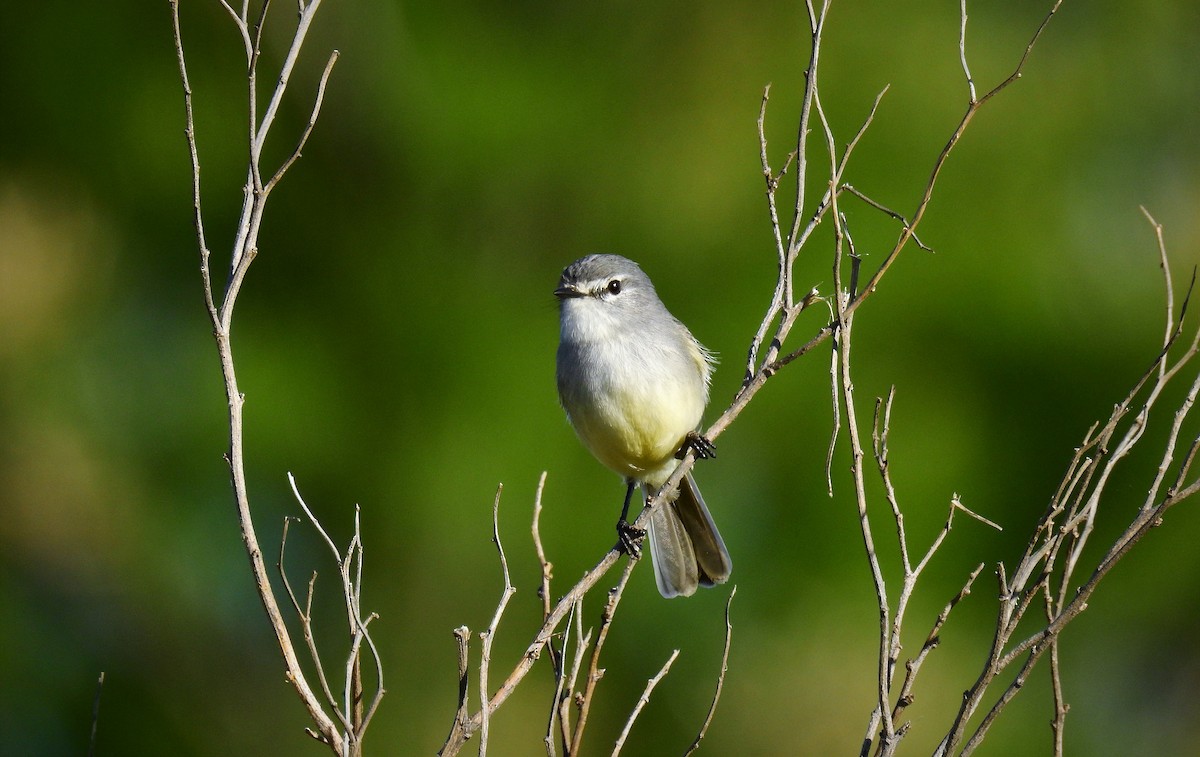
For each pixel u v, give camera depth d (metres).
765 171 6.97
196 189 5.62
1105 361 12.20
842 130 12.19
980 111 12.24
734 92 12.44
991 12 12.70
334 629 12.78
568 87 12.65
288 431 12.42
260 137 5.85
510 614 12.03
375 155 12.90
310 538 12.76
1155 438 11.98
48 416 12.77
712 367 10.29
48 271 12.97
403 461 12.30
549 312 12.51
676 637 12.07
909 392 11.93
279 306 12.90
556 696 5.85
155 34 12.71
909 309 11.94
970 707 5.63
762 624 11.98
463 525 11.94
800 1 12.47
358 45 12.67
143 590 12.94
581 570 11.90
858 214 12.02
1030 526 11.87
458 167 12.54
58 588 13.02
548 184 12.62
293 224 12.88
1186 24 12.98
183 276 13.06
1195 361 12.08
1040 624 12.02
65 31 12.70
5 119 12.86
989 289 11.97
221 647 13.17
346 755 5.50
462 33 12.80
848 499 11.78
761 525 11.97
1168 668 12.88
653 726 12.16
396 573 12.34
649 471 9.80
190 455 12.62
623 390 9.41
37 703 12.75
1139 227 12.69
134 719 12.94
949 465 11.77
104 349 13.01
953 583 11.75
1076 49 12.80
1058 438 12.07
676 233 12.34
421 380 12.40
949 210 12.10
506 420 12.08
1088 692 12.94
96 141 12.83
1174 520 11.90
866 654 11.74
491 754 11.97
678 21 12.59
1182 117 13.01
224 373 5.64
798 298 11.89
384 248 12.84
